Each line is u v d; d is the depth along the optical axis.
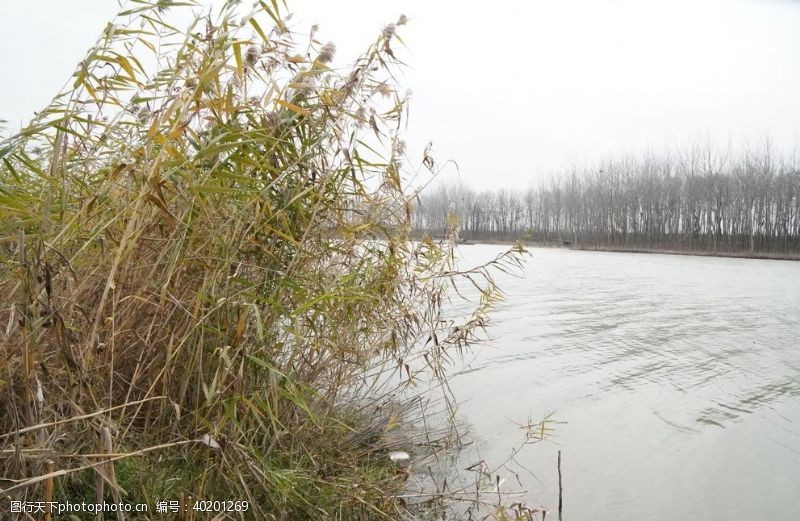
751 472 3.62
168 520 2.00
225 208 2.45
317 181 2.72
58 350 1.89
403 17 2.95
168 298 2.17
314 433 2.89
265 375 2.51
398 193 3.28
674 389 5.57
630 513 3.03
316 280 2.80
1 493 1.48
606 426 4.45
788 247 42.78
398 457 3.38
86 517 1.91
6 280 1.96
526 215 70.44
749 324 9.63
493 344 7.71
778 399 5.25
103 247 2.17
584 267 26.19
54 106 2.07
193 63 2.28
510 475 3.47
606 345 7.77
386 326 3.54
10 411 1.85
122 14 2.10
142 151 2.12
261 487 2.32
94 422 1.89
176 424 2.22
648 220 53.06
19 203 1.86
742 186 45.62
